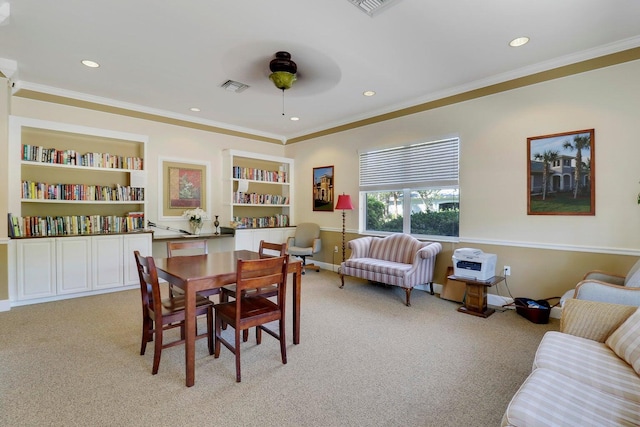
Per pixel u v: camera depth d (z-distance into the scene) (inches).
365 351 101.7
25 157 147.7
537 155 134.1
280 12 96.0
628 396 49.4
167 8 94.1
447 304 150.6
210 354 99.6
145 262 87.1
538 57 125.0
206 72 137.9
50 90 155.0
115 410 71.2
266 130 241.4
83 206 171.2
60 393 77.4
